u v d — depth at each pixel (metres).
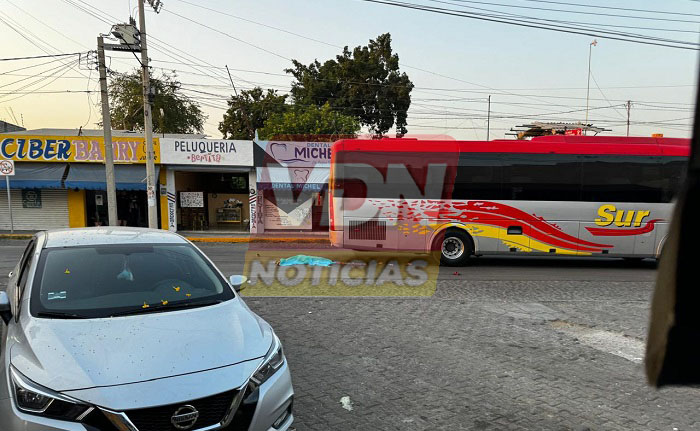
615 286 9.57
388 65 39.38
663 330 0.70
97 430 2.62
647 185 12.23
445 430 3.72
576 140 12.41
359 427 3.74
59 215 20.98
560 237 12.27
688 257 0.67
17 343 3.15
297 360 5.15
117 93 34.50
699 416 4.02
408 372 4.86
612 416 3.99
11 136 19.69
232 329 3.47
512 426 3.80
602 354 5.46
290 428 3.70
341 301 7.80
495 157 12.20
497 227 12.17
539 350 5.57
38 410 2.66
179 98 36.16
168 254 4.37
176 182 21.73
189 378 2.89
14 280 4.66
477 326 6.47
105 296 3.71
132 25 16.64
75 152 20.19
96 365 2.88
